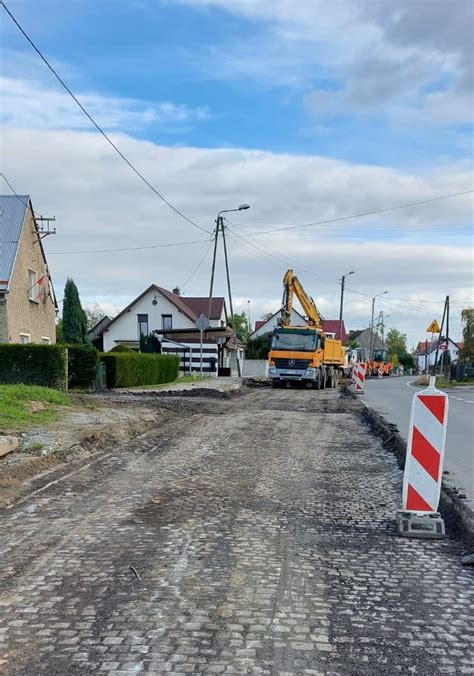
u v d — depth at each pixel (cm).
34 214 2558
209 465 799
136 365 2256
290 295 2805
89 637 322
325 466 820
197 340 3616
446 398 531
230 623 341
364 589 397
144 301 4662
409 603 376
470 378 4484
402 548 484
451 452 971
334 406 1670
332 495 655
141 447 922
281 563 440
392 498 648
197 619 345
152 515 557
